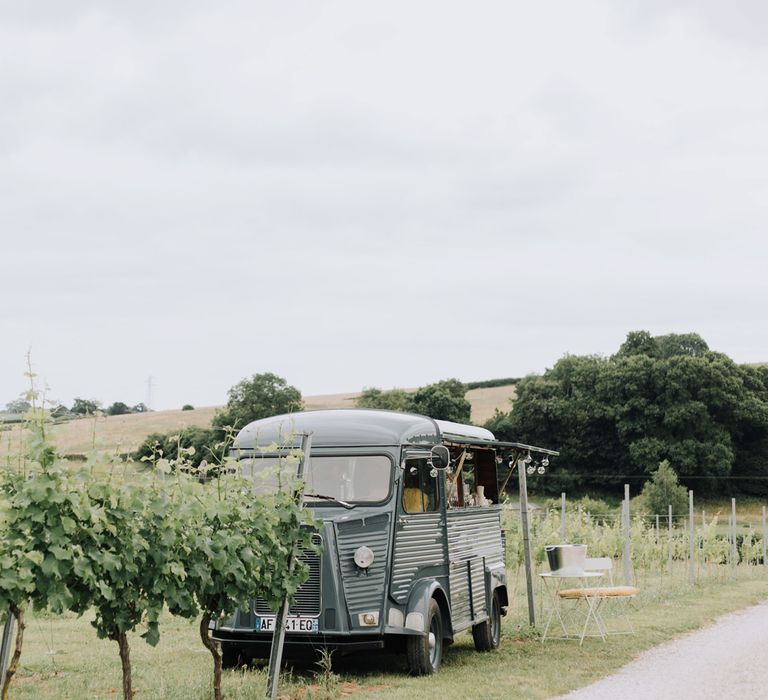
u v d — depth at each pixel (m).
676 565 34.19
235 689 10.21
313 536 11.30
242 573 8.89
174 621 17.14
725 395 80.12
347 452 12.00
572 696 10.65
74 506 7.12
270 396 85.44
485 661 13.22
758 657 13.84
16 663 7.10
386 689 10.72
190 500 8.35
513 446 15.83
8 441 7.15
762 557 38.41
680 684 11.50
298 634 11.26
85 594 7.50
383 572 11.45
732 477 79.62
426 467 12.62
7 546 6.87
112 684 10.95
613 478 81.81
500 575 15.02
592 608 15.43
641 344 94.19
